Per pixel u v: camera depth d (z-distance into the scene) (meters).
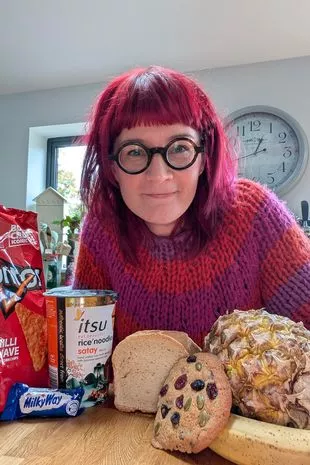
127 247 0.71
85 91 2.45
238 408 0.45
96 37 1.88
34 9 1.67
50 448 0.45
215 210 0.68
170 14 1.71
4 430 0.49
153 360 0.53
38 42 1.92
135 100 0.58
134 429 0.49
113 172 0.65
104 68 2.21
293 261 0.70
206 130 0.63
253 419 0.43
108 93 0.65
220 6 1.65
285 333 0.45
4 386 0.53
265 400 0.43
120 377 0.55
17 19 1.74
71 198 2.61
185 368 0.48
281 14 1.70
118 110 0.59
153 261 0.70
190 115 0.58
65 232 2.11
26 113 2.57
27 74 2.29
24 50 2.00
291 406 0.42
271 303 0.71
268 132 2.10
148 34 1.86
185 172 0.59
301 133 2.04
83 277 0.80
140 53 2.03
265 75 2.13
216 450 0.42
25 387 0.53
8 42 1.92
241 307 0.70
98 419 0.52
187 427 0.43
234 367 0.44
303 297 0.68
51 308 0.56
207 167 0.65
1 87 2.49
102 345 0.57
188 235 0.69
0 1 1.62
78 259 0.81
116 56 2.07
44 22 1.76
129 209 0.68
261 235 0.71
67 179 2.70
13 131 2.59
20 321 0.56
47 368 0.58
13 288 0.57
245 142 2.12
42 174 2.69
